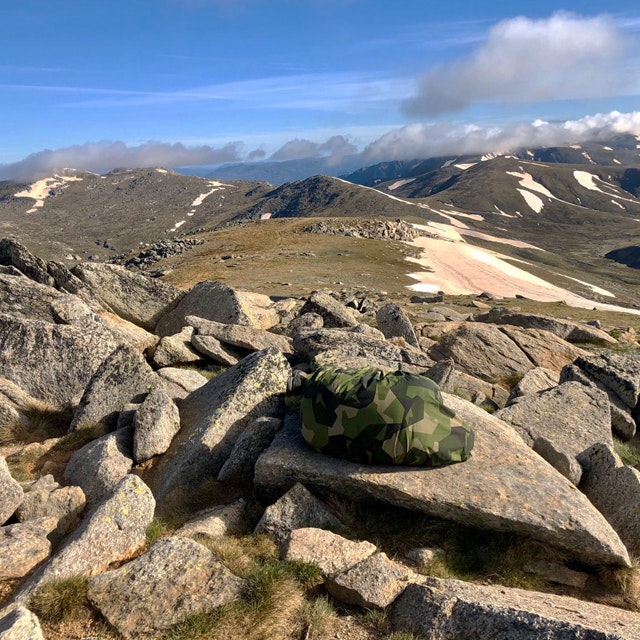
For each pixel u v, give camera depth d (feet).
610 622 21.49
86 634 22.13
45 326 54.80
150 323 87.66
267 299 118.21
